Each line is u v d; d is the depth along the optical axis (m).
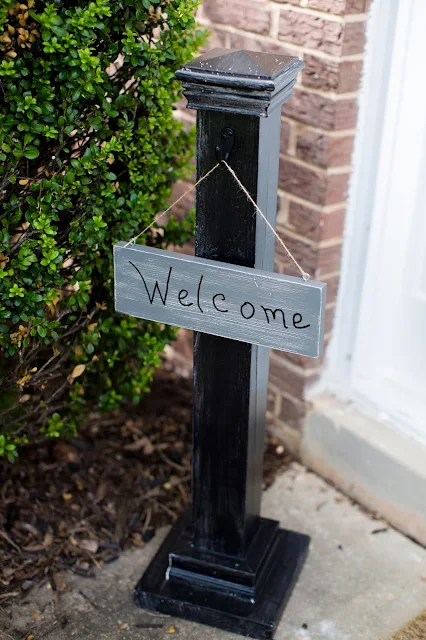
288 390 2.44
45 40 1.53
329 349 2.37
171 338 2.18
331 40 1.91
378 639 1.89
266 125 1.48
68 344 1.99
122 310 1.70
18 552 2.08
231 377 1.71
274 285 1.48
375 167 2.07
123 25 1.67
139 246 1.62
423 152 1.97
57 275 1.76
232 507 1.87
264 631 1.88
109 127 1.82
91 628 1.91
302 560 2.08
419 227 2.05
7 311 1.71
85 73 1.58
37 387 1.96
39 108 1.58
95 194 1.77
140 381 2.17
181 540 2.01
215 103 1.46
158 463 2.43
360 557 2.14
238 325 1.58
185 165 2.11
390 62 1.93
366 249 2.17
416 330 2.18
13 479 2.29
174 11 1.70
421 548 2.18
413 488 2.14
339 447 2.33
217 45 2.28
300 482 2.41
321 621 1.94
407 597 2.01
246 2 2.11
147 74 1.71
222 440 1.80
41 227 1.66
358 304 2.25
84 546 2.12
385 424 2.29
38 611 1.94
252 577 1.90
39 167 1.79
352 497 2.35
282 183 2.21
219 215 1.57
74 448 2.44
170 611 1.95
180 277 1.58
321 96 1.99
